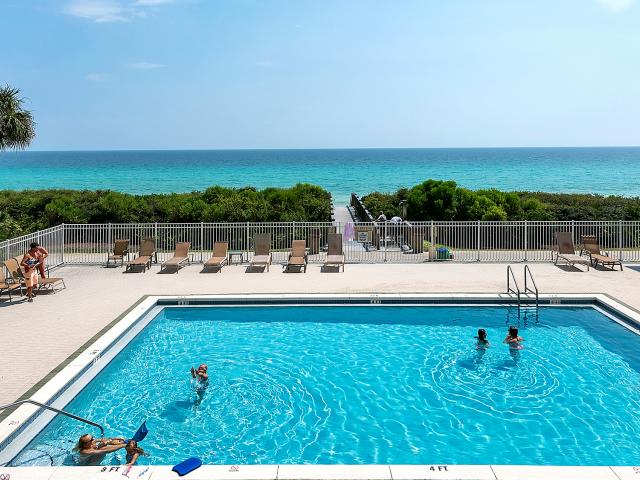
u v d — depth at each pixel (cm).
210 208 2550
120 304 1343
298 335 1207
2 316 1244
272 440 776
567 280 1568
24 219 2664
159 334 1218
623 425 806
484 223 1950
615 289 1458
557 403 878
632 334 1187
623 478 585
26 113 2133
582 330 1216
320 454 741
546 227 2267
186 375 998
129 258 1936
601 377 976
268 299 1398
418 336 1193
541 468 605
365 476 591
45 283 1442
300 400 898
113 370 1020
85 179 9131
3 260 1597
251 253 2000
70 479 597
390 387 945
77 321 1202
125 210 2658
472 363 1045
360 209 2958
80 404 883
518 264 1812
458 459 726
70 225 1928
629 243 2103
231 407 873
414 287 1498
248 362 1058
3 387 846
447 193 2678
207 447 757
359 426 814
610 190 7181
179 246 1822
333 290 1466
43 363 949
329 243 1814
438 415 845
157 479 595
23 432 738
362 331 1229
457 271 1709
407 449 751
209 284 1551
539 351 1099
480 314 1334
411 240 2022
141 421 830
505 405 875
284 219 2425
